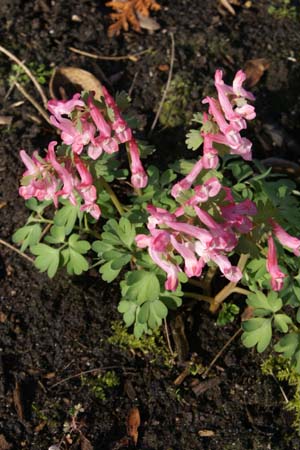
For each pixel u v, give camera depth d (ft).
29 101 1.77
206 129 1.32
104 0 1.92
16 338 1.59
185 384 1.55
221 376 1.55
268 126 1.78
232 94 1.31
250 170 1.55
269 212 1.34
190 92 1.78
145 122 1.76
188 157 1.73
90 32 1.87
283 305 1.54
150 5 1.90
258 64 1.83
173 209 1.48
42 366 1.57
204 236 1.25
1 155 1.72
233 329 1.59
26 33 1.86
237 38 1.87
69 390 1.55
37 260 1.53
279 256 1.43
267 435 1.51
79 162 1.36
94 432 1.51
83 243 1.52
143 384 1.55
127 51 1.85
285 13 1.91
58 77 1.78
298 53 1.86
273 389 1.54
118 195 1.70
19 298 1.62
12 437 1.51
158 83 1.80
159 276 1.42
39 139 1.74
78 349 1.58
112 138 1.34
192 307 1.61
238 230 1.30
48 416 1.52
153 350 1.57
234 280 1.30
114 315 1.61
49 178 1.35
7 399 1.54
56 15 1.89
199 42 1.85
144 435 1.51
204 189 1.28
